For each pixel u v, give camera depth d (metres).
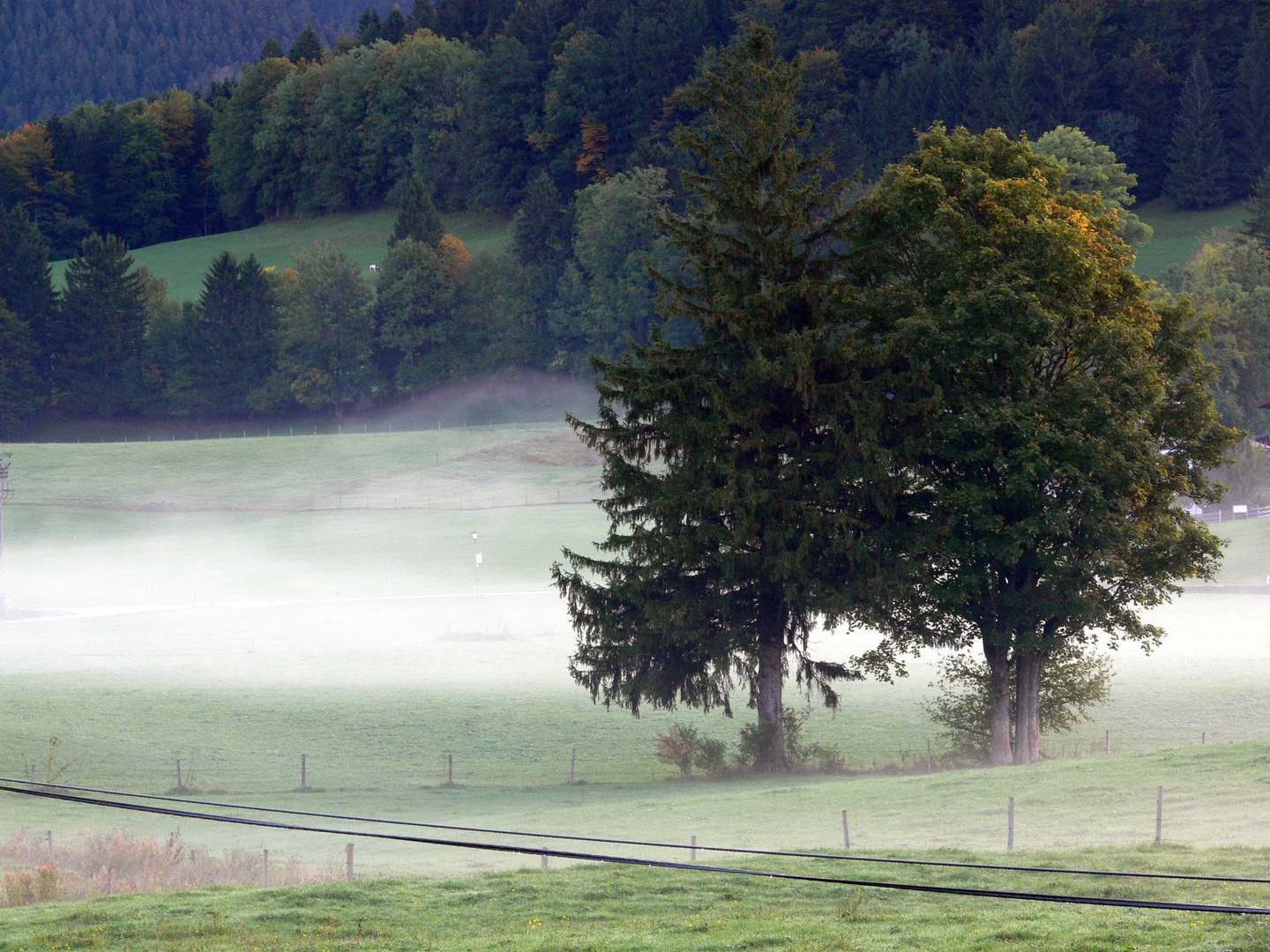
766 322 75.12
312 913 39.59
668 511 74.38
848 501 73.94
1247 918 34.88
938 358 70.00
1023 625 72.69
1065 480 67.44
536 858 51.38
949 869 42.19
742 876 43.34
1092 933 33.91
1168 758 59.94
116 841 53.97
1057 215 73.44
